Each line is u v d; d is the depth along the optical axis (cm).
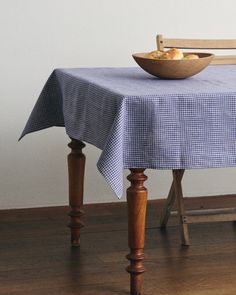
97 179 466
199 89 320
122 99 299
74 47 450
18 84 445
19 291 338
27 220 443
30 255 383
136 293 331
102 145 315
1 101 445
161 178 477
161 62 345
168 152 305
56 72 387
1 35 438
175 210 464
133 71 387
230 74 378
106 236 414
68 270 362
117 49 457
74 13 446
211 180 487
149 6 458
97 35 452
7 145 449
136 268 328
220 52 483
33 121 390
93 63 454
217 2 470
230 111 310
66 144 457
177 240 407
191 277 354
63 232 421
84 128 339
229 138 312
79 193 391
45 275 356
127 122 302
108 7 452
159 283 346
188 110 305
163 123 303
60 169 459
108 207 466
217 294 336
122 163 301
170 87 326
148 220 443
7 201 454
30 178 455
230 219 406
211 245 399
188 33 468
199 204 478
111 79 351
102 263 372
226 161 312
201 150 309
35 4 440
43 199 459
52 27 445
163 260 375
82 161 389
